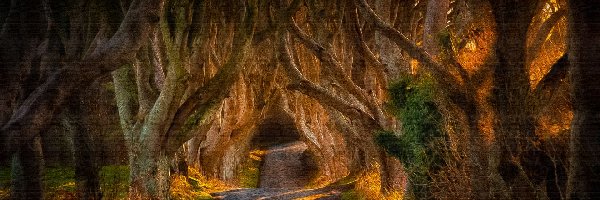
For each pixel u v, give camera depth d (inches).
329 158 1132.5
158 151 466.0
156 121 459.5
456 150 348.5
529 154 284.5
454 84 314.2
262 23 540.4
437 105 359.3
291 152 1820.9
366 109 594.9
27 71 305.7
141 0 270.4
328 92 523.5
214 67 683.4
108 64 253.8
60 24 340.5
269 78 864.9
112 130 733.9
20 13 283.4
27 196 331.9
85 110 389.7
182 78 458.6
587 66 184.9
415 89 389.1
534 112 290.5
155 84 503.5
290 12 528.7
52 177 631.2
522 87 281.9
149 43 489.7
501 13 274.4
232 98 887.7
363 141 611.2
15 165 331.6
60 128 746.2
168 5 456.4
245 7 521.3
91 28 373.7
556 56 440.1
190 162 870.4
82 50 358.3
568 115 307.9
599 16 181.0
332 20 606.9
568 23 193.2
